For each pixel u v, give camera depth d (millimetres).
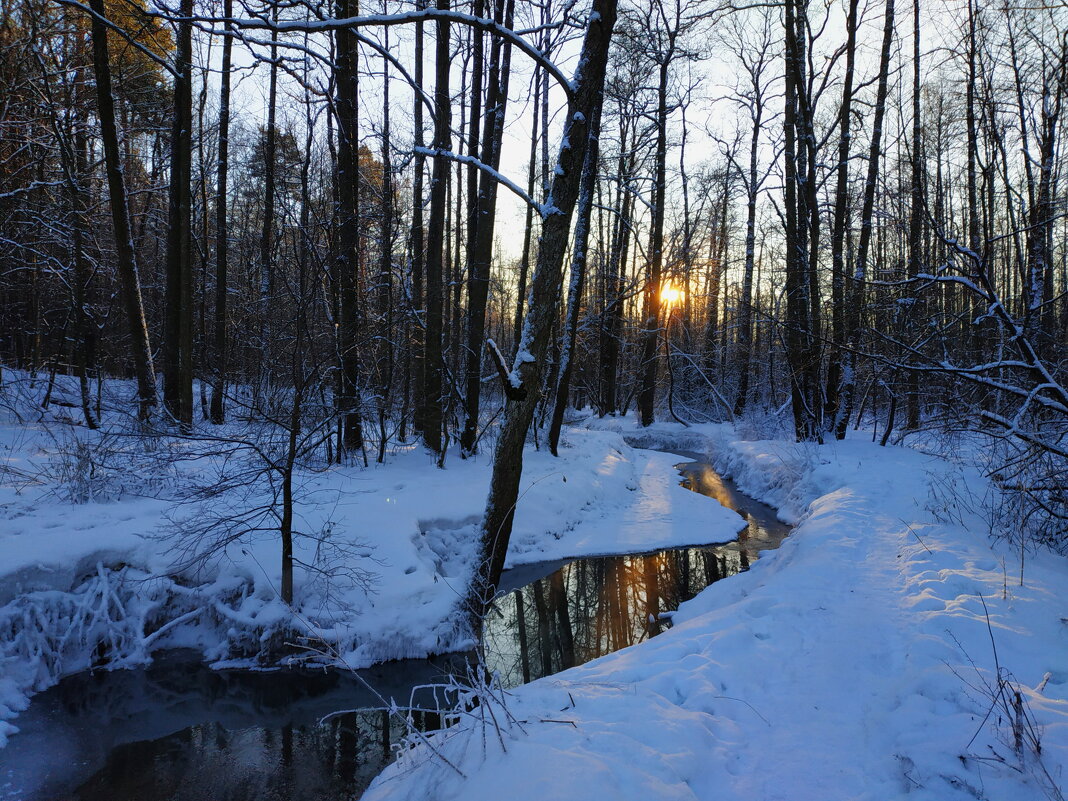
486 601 5980
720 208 28859
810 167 14719
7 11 10711
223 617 6105
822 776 3041
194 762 4578
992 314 6035
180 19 4879
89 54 11867
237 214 26234
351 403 8836
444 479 10148
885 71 13945
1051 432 6348
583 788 2641
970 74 9000
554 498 11328
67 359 15414
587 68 5777
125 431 6867
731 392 29375
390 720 5164
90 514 6867
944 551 6066
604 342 26312
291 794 4246
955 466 9867
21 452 8930
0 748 4602
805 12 16031
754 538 10797
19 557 5676
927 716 3324
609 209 20500
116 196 9727
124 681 5570
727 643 4574
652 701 3734
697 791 2943
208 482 7078
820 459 12375
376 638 6008
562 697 3852
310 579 6320
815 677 4090
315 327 6773
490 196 11984
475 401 12203
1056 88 9695
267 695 5480
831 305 13570
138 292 9938
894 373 11156
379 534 7332
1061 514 6152
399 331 13070
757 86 21406
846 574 5965
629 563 9453
